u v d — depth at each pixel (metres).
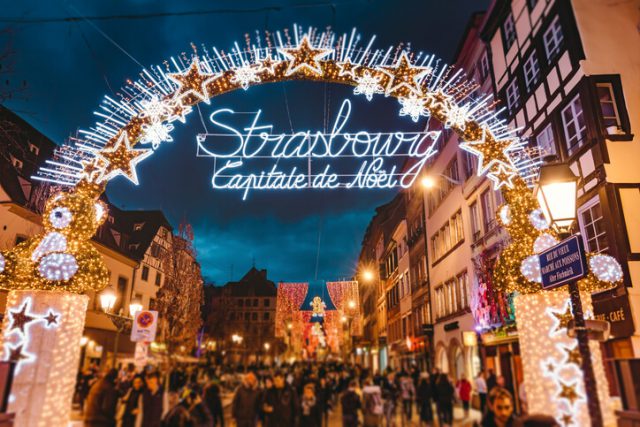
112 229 34.19
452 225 24.22
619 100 13.38
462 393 16.84
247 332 89.31
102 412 8.31
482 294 18.77
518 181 10.25
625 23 14.29
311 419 10.27
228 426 14.89
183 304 33.03
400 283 37.12
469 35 21.78
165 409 11.22
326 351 60.69
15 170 23.53
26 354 8.57
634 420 5.34
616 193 12.41
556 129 14.91
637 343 11.38
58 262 8.93
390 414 14.54
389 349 39.88
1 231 21.72
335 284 41.19
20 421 8.23
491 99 19.69
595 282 9.10
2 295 21.19
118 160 10.12
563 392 8.72
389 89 11.02
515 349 16.12
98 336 29.42
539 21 16.31
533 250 9.62
